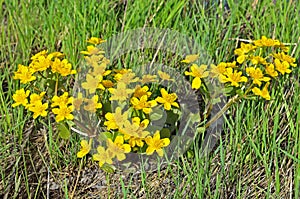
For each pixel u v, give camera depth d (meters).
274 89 1.35
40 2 1.51
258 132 1.30
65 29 1.47
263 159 1.27
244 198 1.25
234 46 1.48
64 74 1.20
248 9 1.52
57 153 1.30
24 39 1.50
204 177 1.25
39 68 1.20
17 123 1.32
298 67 1.40
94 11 1.47
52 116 1.39
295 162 1.25
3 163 1.30
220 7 1.50
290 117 1.30
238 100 1.25
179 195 1.22
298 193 1.22
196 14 1.48
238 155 1.29
